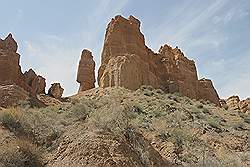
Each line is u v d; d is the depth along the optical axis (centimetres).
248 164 2525
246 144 3058
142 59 5284
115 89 4422
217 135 3134
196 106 4350
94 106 2719
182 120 3338
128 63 4806
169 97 4503
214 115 4094
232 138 3147
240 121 3928
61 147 1711
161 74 5547
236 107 6969
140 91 4459
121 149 1709
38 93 5178
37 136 1852
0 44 4484
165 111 3472
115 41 5216
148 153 1873
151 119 2991
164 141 2433
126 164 1617
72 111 2334
